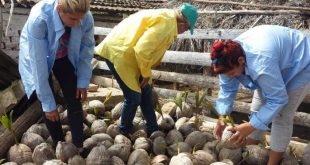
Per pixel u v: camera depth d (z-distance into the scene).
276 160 3.17
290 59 2.77
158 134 3.80
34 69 2.97
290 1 6.16
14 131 3.81
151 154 3.65
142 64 3.33
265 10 6.02
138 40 3.45
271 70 2.55
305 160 3.35
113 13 8.10
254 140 3.62
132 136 3.89
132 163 3.32
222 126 3.29
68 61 3.19
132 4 8.88
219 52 2.60
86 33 3.16
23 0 6.76
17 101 4.40
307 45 2.85
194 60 4.93
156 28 3.27
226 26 6.14
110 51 3.54
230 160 3.30
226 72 2.67
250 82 2.89
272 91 2.61
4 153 3.63
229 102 3.25
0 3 6.70
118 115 4.39
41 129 3.84
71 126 3.42
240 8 6.53
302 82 2.83
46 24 2.86
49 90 3.10
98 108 4.45
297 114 4.05
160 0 9.55
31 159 3.47
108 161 3.21
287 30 2.86
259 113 2.72
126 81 3.52
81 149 3.48
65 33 3.02
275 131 3.06
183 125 3.97
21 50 3.18
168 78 5.37
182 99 4.53
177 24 3.42
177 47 6.80
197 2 7.26
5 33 6.08
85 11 2.74
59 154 3.28
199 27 6.50
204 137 3.66
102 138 3.71
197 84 5.05
